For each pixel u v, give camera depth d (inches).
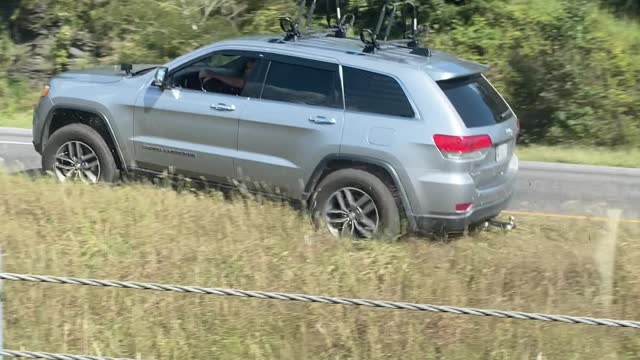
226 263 225.1
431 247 248.8
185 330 192.4
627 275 218.1
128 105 312.2
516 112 627.2
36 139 333.7
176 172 308.2
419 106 271.6
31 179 314.2
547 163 507.8
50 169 326.0
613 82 616.1
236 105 294.4
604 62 626.2
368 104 278.7
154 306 199.2
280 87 291.7
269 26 716.7
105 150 317.1
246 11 738.2
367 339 189.6
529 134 619.8
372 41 293.7
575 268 223.1
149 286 162.1
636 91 612.1
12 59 721.0
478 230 282.4
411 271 221.9
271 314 195.8
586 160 516.7
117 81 319.9
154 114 307.9
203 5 726.5
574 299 205.3
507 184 294.5
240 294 161.5
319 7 748.6
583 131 601.0
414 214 271.1
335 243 247.9
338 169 281.6
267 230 256.8
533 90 625.3
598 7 746.2
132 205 272.8
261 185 293.0
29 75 721.0
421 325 192.2
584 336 188.4
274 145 288.8
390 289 208.7
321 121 281.0
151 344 187.9
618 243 240.5
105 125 316.5
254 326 193.6
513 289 211.8
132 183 314.3
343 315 195.3
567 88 608.4
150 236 244.2
